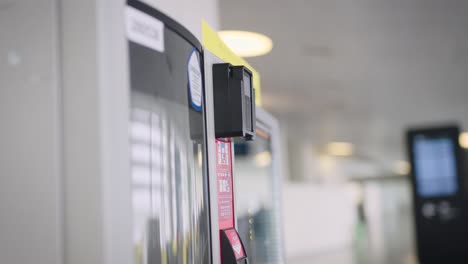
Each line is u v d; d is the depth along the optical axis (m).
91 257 1.39
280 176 3.40
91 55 1.43
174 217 1.76
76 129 1.43
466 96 15.09
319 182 28.45
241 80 2.11
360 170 42.06
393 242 23.02
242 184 3.00
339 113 17.67
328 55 10.51
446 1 7.90
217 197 2.12
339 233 20.80
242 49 6.79
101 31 1.44
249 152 3.06
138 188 1.56
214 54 2.20
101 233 1.39
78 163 1.42
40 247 1.42
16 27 1.48
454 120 19.12
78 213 1.41
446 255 12.06
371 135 23.19
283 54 10.34
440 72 12.21
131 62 1.57
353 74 12.20
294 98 15.01
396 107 16.62
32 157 1.44
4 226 1.45
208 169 2.07
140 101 1.60
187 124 1.89
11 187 1.46
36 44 1.46
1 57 1.49
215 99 2.12
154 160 1.66
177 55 1.83
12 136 1.46
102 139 1.41
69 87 1.44
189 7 3.23
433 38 9.69
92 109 1.42
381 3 7.78
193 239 1.89
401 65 11.48
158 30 1.72
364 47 10.02
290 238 15.26
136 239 1.54
